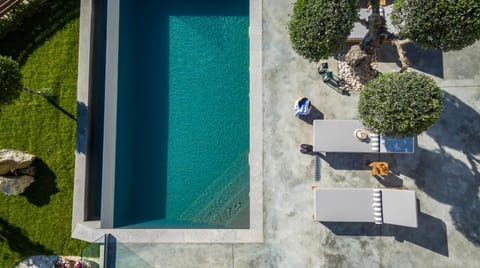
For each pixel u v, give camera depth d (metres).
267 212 9.48
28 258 9.95
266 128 9.68
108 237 9.42
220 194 10.46
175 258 9.40
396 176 9.52
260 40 9.88
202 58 10.81
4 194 10.08
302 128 9.67
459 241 9.29
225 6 10.91
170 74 10.78
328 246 9.38
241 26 10.84
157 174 10.57
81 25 10.05
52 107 10.23
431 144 9.55
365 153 9.57
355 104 9.69
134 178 10.54
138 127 10.66
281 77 9.80
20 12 10.23
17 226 10.02
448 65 9.71
